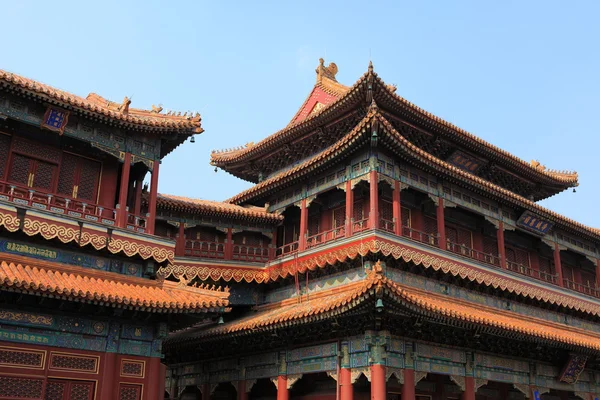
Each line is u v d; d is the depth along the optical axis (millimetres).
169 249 31734
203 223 40719
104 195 32281
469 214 42719
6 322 25609
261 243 42844
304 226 39625
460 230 42250
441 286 36750
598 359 42281
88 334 27562
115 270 30156
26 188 29484
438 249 36562
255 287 40844
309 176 39969
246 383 36656
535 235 46000
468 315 30984
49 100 29219
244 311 41281
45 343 26359
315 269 36781
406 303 28062
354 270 34812
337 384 30828
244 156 47250
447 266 36438
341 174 37750
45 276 26688
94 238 29281
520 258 46906
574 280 51688
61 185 31031
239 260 40906
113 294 26781
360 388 33281
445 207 39219
